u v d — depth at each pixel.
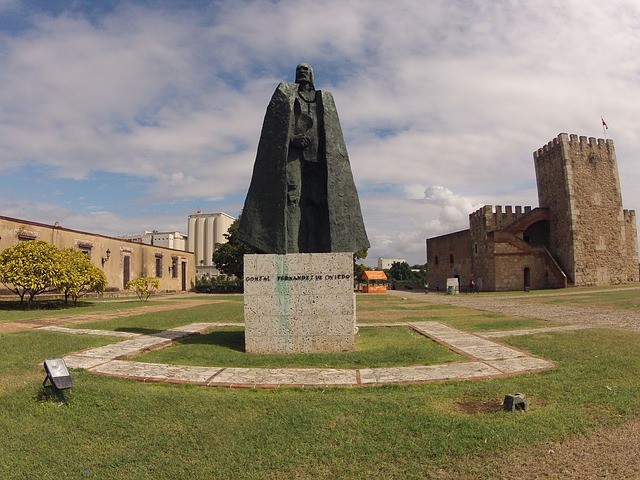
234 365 6.86
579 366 6.48
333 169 8.77
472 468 3.55
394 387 5.52
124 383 5.75
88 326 11.74
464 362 6.90
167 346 8.55
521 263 42.22
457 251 51.75
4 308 19.17
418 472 3.52
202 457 3.80
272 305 7.97
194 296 34.78
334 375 6.13
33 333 9.86
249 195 8.73
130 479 3.50
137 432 4.28
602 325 11.78
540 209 43.56
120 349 8.02
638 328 11.08
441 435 4.03
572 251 40.47
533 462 3.64
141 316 14.85
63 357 7.34
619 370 6.19
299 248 8.87
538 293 34.25
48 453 3.92
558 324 12.05
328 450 3.84
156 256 43.28
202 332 10.82
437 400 4.97
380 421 4.33
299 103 8.93
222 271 48.53
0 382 5.69
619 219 42.41
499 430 4.10
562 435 4.07
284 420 4.42
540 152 45.38
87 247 32.53
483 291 43.34
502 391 5.28
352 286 8.04
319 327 7.97
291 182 8.78
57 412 4.71
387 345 8.51
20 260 19.14
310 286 8.00
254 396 5.16
